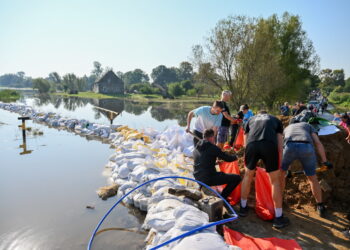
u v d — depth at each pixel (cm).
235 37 1611
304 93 2525
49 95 7044
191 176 508
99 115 2195
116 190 549
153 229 362
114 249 353
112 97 6450
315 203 409
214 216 358
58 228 411
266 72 1669
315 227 355
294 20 2273
